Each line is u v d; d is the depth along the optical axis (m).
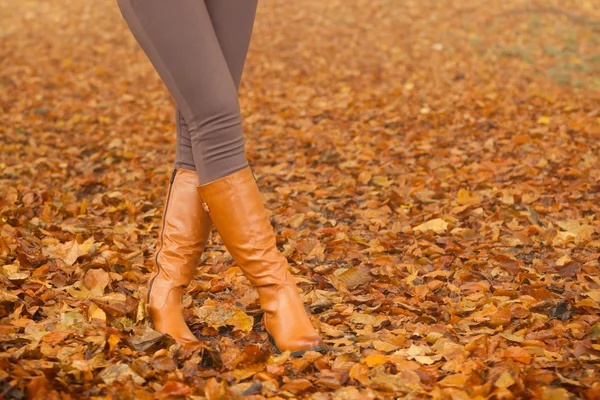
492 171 4.27
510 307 2.32
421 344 2.07
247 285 2.53
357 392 1.69
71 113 6.31
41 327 2.00
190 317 2.19
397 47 8.96
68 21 10.81
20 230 2.98
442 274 2.70
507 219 3.41
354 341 2.08
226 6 1.89
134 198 3.90
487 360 1.88
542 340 2.07
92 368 1.73
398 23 10.18
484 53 8.61
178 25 1.75
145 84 7.55
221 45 1.92
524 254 2.97
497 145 4.92
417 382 1.75
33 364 1.69
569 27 9.82
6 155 4.85
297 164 4.69
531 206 3.60
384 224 3.40
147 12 1.75
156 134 5.62
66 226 3.18
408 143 5.11
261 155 4.93
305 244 3.03
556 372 1.78
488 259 2.89
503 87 6.96
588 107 6.04
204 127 1.84
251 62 8.38
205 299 2.43
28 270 2.54
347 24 10.21
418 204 3.74
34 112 6.23
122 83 7.55
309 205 3.72
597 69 7.86
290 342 1.88
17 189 3.88
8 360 1.67
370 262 2.85
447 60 8.30
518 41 9.16
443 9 10.84
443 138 5.17
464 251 2.98
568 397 1.63
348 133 5.47
